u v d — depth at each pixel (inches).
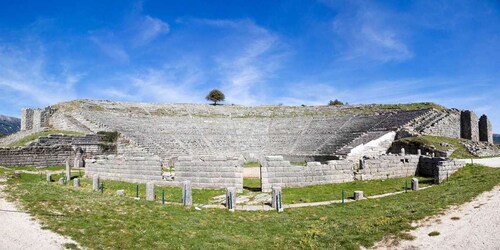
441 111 2527.1
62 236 576.1
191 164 1195.3
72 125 2432.3
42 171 1705.2
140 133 2532.0
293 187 1147.9
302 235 661.3
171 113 3248.0
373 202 919.7
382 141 2133.4
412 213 698.2
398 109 2928.2
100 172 1429.6
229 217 794.8
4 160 1777.8
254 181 1406.3
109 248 550.3
